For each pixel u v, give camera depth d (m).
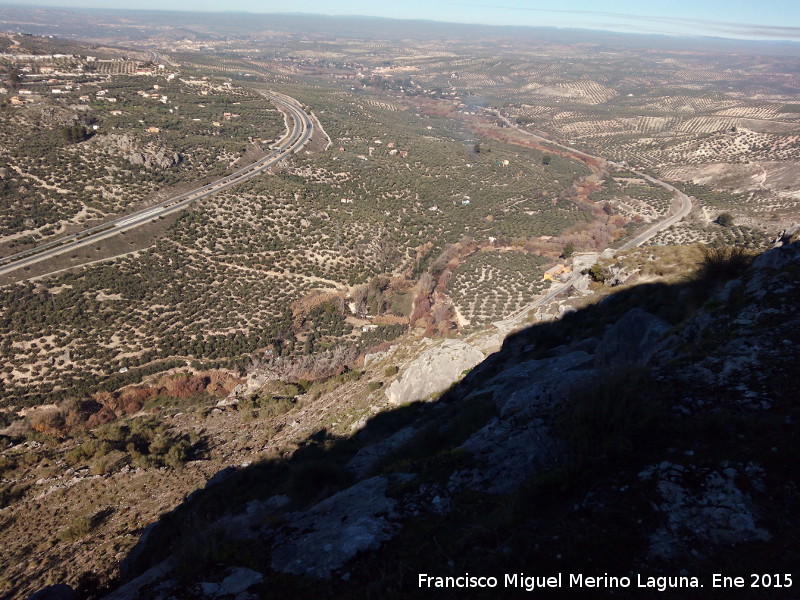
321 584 6.70
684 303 16.17
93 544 16.67
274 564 7.48
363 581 6.57
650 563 5.39
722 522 5.56
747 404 7.20
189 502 17.33
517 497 7.12
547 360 15.35
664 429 7.27
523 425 9.55
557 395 10.16
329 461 14.78
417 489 8.77
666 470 6.48
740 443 6.53
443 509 7.81
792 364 7.85
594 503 6.43
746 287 11.70
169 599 6.98
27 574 15.67
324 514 8.85
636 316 13.80
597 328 18.39
